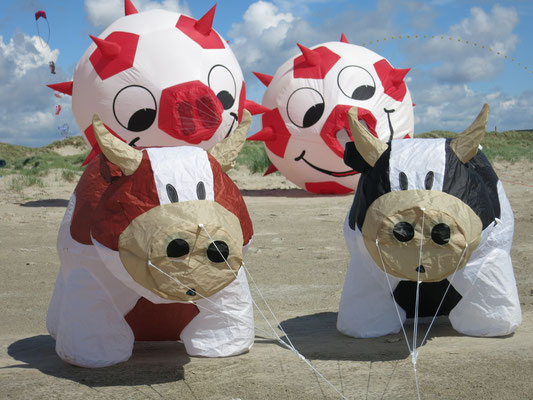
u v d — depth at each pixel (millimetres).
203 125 12039
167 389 3857
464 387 3693
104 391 3838
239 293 4547
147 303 4398
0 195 16109
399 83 14633
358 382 3873
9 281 7473
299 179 15703
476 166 4707
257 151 33062
